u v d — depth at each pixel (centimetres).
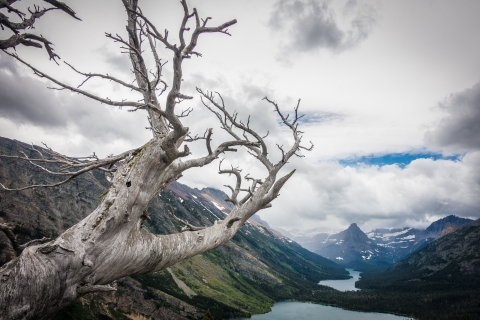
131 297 9162
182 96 462
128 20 634
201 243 676
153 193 576
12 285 376
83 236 461
